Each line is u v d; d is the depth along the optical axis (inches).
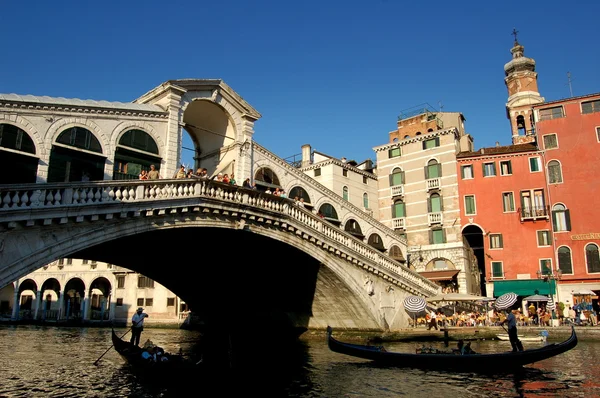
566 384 503.5
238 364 668.7
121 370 629.3
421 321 1011.9
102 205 567.2
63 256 548.7
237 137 904.9
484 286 1346.0
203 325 1424.7
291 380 553.3
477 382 520.4
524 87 1584.6
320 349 878.4
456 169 1258.6
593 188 1131.3
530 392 469.1
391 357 584.7
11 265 499.5
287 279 967.0
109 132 706.8
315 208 1084.5
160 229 639.1
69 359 738.2
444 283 1212.5
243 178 892.0
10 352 833.5
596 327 898.7
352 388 505.7
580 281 1102.4
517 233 1177.4
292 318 1121.4
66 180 650.2
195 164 988.6
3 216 487.5
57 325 1635.1
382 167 1387.8
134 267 938.1
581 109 1176.2
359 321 978.7
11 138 603.2
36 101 625.6
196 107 887.7
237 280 1022.4
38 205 517.7
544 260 1143.6
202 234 739.4
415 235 1290.6
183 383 488.7
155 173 684.7
